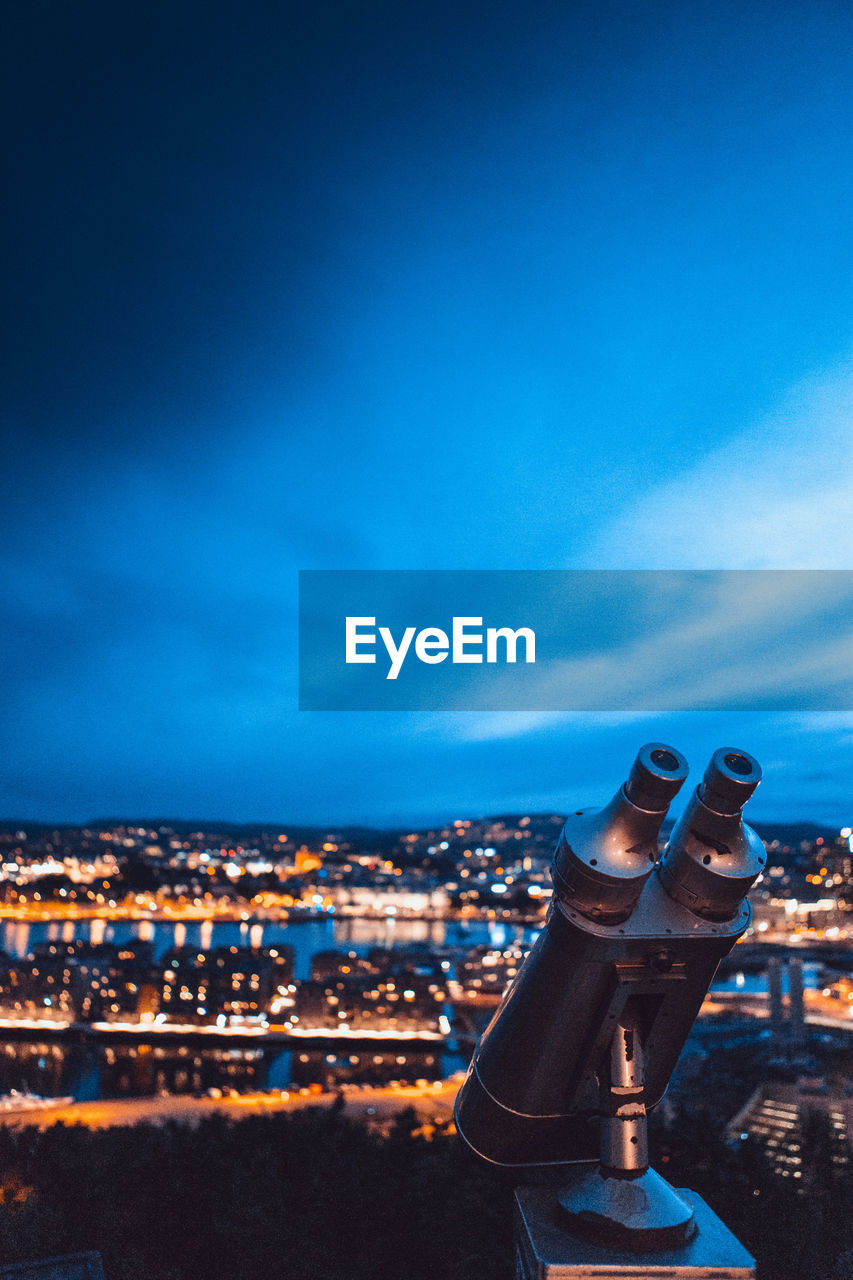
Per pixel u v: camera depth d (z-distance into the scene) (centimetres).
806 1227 528
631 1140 279
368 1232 563
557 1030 280
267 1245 564
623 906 258
